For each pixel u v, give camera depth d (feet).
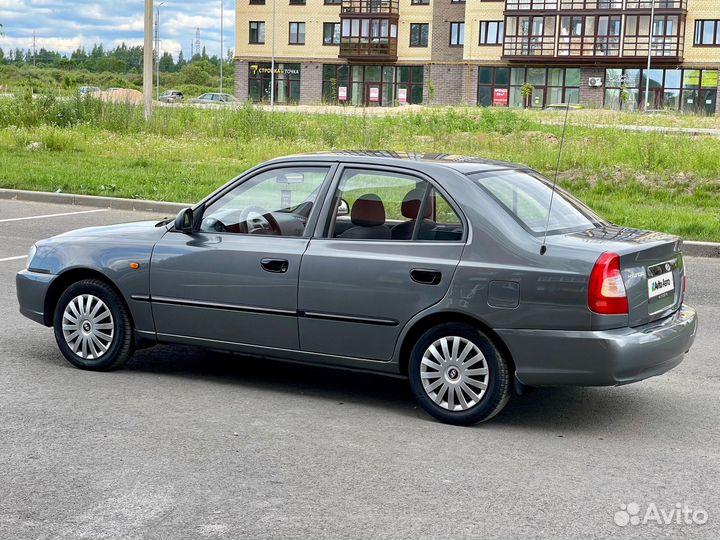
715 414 19.63
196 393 20.48
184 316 20.86
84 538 13.12
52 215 50.39
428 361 18.63
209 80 400.26
